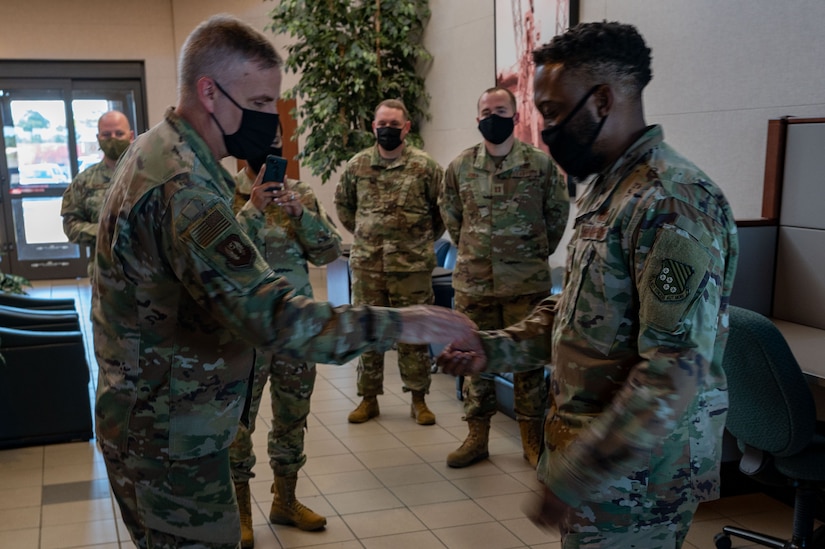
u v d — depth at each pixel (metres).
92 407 4.46
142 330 1.52
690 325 1.25
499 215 3.53
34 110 8.86
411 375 4.16
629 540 1.42
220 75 1.53
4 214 8.91
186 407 1.54
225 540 1.63
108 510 3.17
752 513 3.09
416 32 6.77
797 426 2.32
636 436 1.22
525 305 3.56
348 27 6.39
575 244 1.50
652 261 1.29
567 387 1.46
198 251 1.41
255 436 4.02
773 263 3.08
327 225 2.96
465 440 3.69
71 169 9.06
